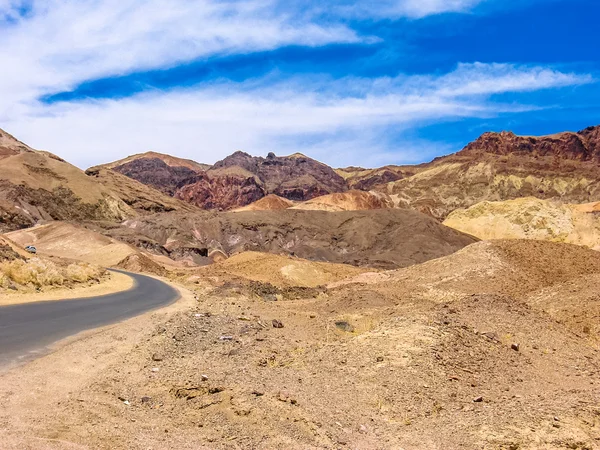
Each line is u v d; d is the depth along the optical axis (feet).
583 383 42.73
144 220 586.45
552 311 82.74
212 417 27.45
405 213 655.76
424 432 27.53
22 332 46.75
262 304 93.91
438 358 40.65
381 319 66.18
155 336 52.24
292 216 651.25
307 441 25.09
